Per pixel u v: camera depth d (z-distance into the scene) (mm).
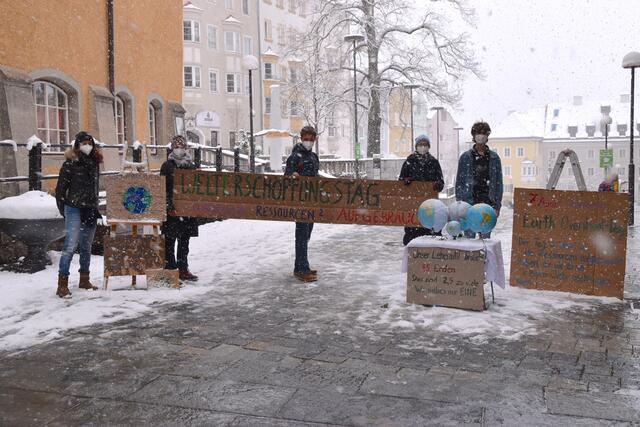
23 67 12312
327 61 38156
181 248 8219
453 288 6590
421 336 5609
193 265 9344
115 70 16359
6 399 4211
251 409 4008
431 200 6996
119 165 15961
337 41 37062
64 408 4059
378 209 8211
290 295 7301
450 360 4945
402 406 4035
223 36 49469
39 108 13352
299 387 4371
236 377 4574
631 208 16578
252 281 8133
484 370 4707
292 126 51938
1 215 8570
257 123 52500
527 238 7473
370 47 36219
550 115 107875
